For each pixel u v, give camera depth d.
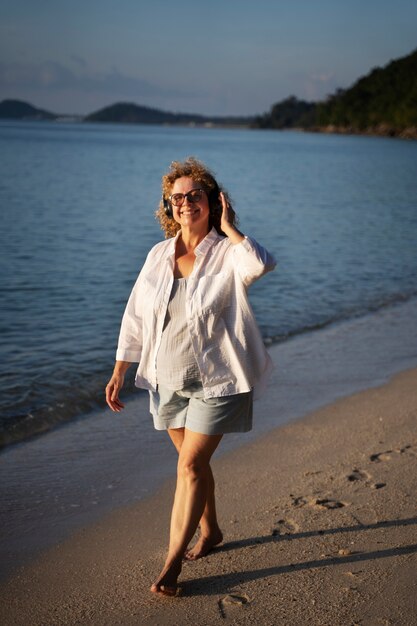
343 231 19.23
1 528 3.82
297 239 17.48
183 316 2.99
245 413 3.06
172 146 97.44
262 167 53.06
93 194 28.09
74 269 12.58
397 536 3.44
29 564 3.43
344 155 77.06
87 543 3.65
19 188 29.41
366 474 4.32
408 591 2.95
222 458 4.82
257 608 2.90
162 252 3.13
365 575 3.09
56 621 2.91
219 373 2.96
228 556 3.37
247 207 25.16
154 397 3.19
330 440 5.10
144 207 23.98
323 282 12.19
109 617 2.92
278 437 5.23
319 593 2.98
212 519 3.38
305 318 9.61
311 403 6.06
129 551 3.54
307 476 4.38
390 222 21.56
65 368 6.98
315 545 3.41
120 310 9.61
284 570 3.19
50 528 3.83
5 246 15.05
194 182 3.06
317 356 7.68
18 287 10.91
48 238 16.45
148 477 4.56
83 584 3.21
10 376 6.69
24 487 4.39
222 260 3.01
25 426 5.52
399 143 127.69
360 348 8.03
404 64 175.88
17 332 8.35
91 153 67.19
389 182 39.62
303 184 37.25
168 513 4.02
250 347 2.99
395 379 6.74
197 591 3.07
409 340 8.41
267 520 3.74
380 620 2.76
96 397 6.24
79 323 8.84
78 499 4.22
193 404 3.04
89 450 5.05
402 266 13.96
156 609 2.95
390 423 5.41
